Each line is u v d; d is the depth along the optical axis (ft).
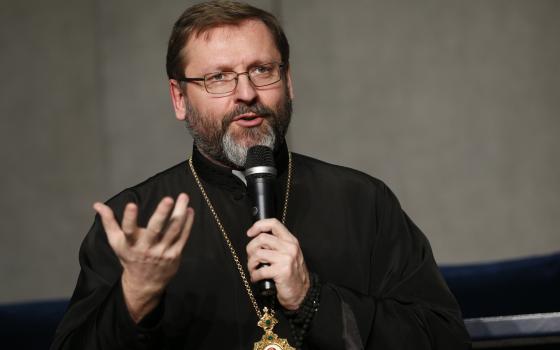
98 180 43.93
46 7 44.24
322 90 45.32
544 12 45.06
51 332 27.04
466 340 18.76
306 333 17.70
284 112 19.17
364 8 45.29
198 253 19.79
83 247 20.35
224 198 20.57
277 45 19.42
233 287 19.27
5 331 26.96
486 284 27.20
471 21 45.11
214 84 18.86
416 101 45.21
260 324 18.13
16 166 44.29
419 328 18.29
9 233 44.16
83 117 44.01
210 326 18.86
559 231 44.70
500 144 44.96
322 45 45.29
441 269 28.22
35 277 44.21
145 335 16.78
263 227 16.70
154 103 43.19
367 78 45.29
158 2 43.34
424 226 45.03
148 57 43.34
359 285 19.58
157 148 43.09
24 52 44.24
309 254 19.76
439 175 45.06
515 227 44.80
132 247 15.61
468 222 44.91
